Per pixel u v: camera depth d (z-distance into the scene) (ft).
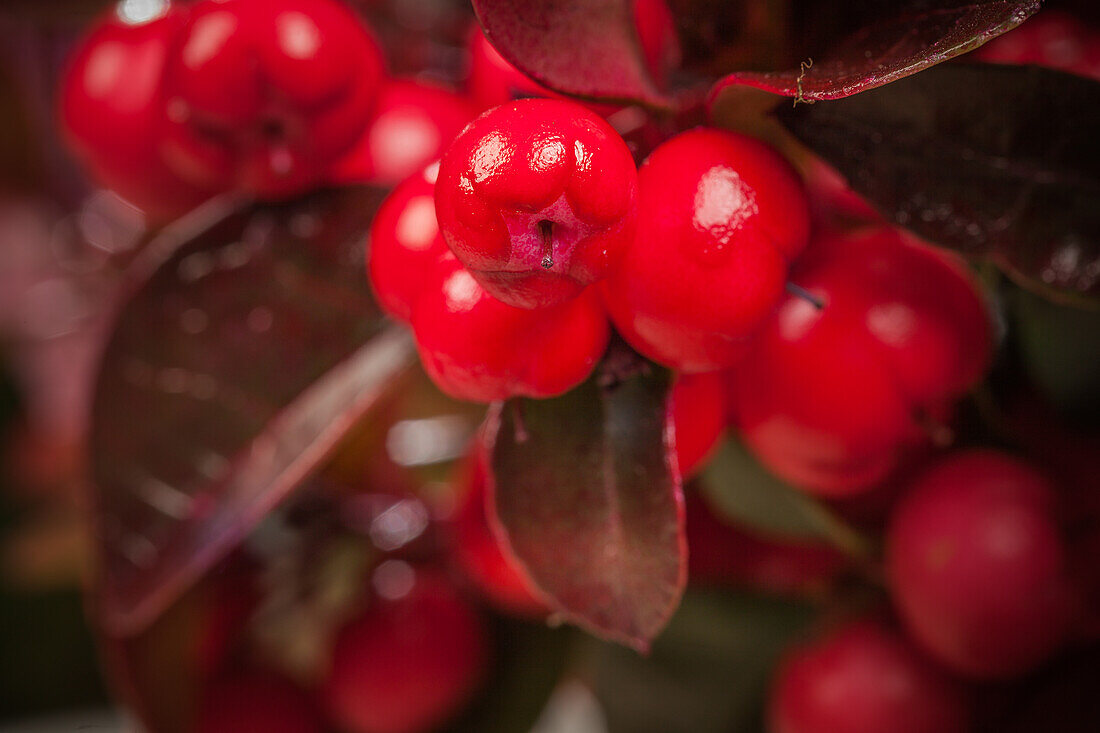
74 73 0.40
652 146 0.35
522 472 0.35
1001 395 0.42
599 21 0.34
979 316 0.38
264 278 0.39
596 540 0.35
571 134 0.31
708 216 0.33
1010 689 0.42
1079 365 0.41
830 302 0.37
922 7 0.33
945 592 0.40
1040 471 0.41
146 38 0.40
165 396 0.39
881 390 0.37
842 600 0.44
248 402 0.39
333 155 0.38
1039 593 0.39
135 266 0.40
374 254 0.35
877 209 0.35
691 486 0.44
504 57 0.34
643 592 0.35
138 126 0.40
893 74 0.32
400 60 0.44
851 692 0.42
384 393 0.39
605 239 0.32
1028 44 0.41
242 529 0.39
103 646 0.44
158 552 0.39
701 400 0.37
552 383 0.34
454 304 0.33
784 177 0.34
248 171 0.38
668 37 0.35
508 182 0.31
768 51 0.35
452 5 0.44
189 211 0.43
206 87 0.36
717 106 0.34
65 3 0.45
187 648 0.46
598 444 0.35
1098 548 0.39
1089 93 0.34
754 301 0.34
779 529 0.43
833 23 0.34
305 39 0.36
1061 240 0.35
